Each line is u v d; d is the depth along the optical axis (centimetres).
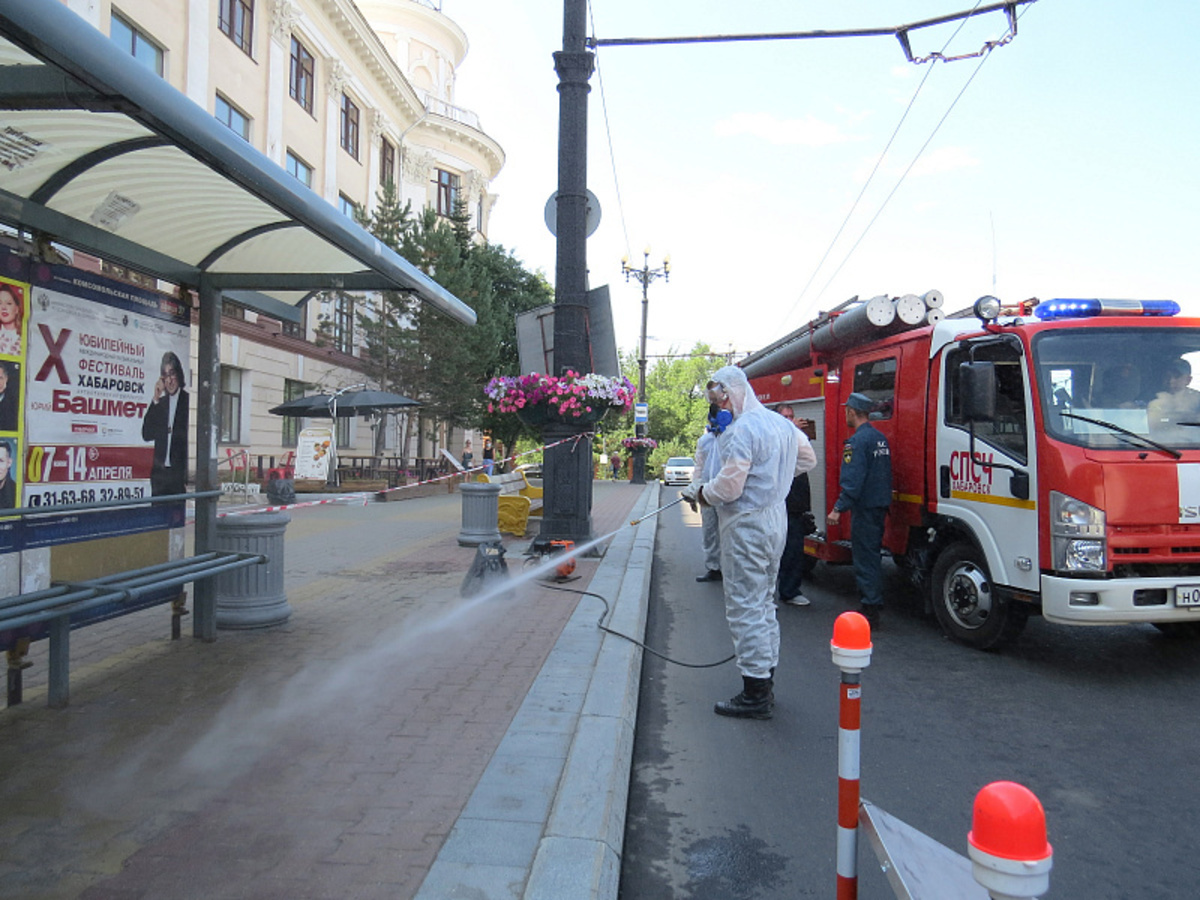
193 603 585
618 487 3080
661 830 355
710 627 734
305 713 438
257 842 302
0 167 384
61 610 375
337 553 1035
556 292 1008
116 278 487
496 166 4169
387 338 2556
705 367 7350
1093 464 532
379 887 272
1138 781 401
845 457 693
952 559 650
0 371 408
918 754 435
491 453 2848
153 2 1902
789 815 368
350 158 3005
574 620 653
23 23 226
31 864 285
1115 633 689
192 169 411
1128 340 580
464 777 359
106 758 377
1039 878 144
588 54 992
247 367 2364
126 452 497
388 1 3709
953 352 652
